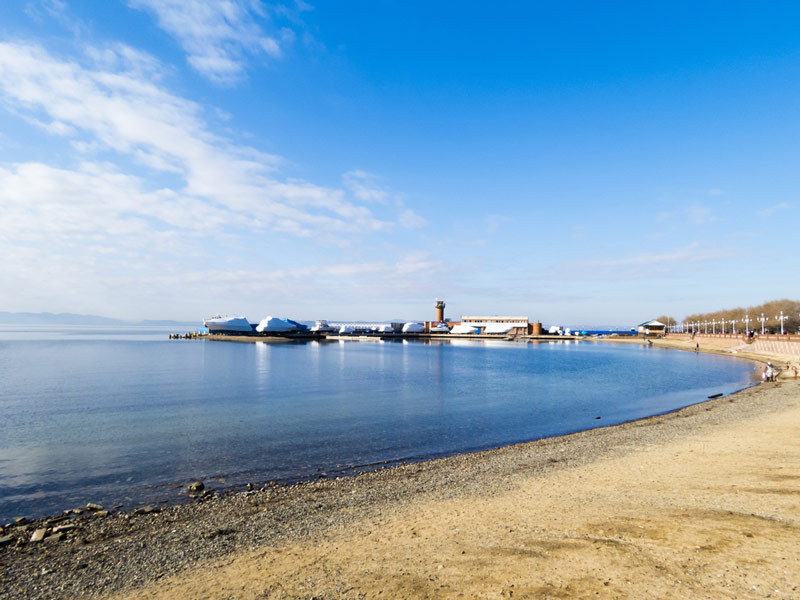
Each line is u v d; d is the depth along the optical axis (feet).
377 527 36.09
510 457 59.88
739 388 140.05
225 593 25.88
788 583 23.06
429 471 54.39
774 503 35.83
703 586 23.30
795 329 513.45
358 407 102.78
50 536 35.70
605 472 50.21
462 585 24.98
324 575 27.55
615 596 22.81
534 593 23.52
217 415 91.91
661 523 32.60
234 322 578.25
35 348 349.82
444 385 146.61
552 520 35.22
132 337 617.21
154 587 27.22
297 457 62.03
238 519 39.22
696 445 60.90
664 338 593.01
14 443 68.59
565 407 105.70
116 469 55.98
